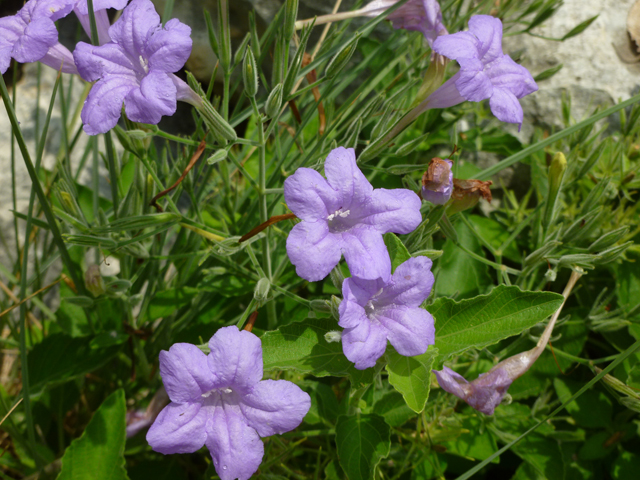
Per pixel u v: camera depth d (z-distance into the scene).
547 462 0.21
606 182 0.22
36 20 0.16
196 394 0.14
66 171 0.21
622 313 0.23
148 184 0.20
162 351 0.14
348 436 0.17
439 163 0.17
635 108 0.24
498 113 0.17
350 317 0.14
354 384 0.16
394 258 0.17
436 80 0.18
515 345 0.22
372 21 0.20
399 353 0.15
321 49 0.22
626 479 0.21
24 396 0.18
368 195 0.15
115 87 0.15
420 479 0.21
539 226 0.23
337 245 0.14
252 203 0.24
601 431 0.22
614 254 0.19
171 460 0.23
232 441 0.14
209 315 0.24
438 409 0.22
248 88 0.17
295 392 0.14
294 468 0.23
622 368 0.23
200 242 0.23
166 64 0.15
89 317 0.23
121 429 0.18
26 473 0.23
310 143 0.24
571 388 0.23
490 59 0.18
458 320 0.17
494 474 0.24
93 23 0.16
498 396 0.18
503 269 0.20
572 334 0.23
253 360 0.14
